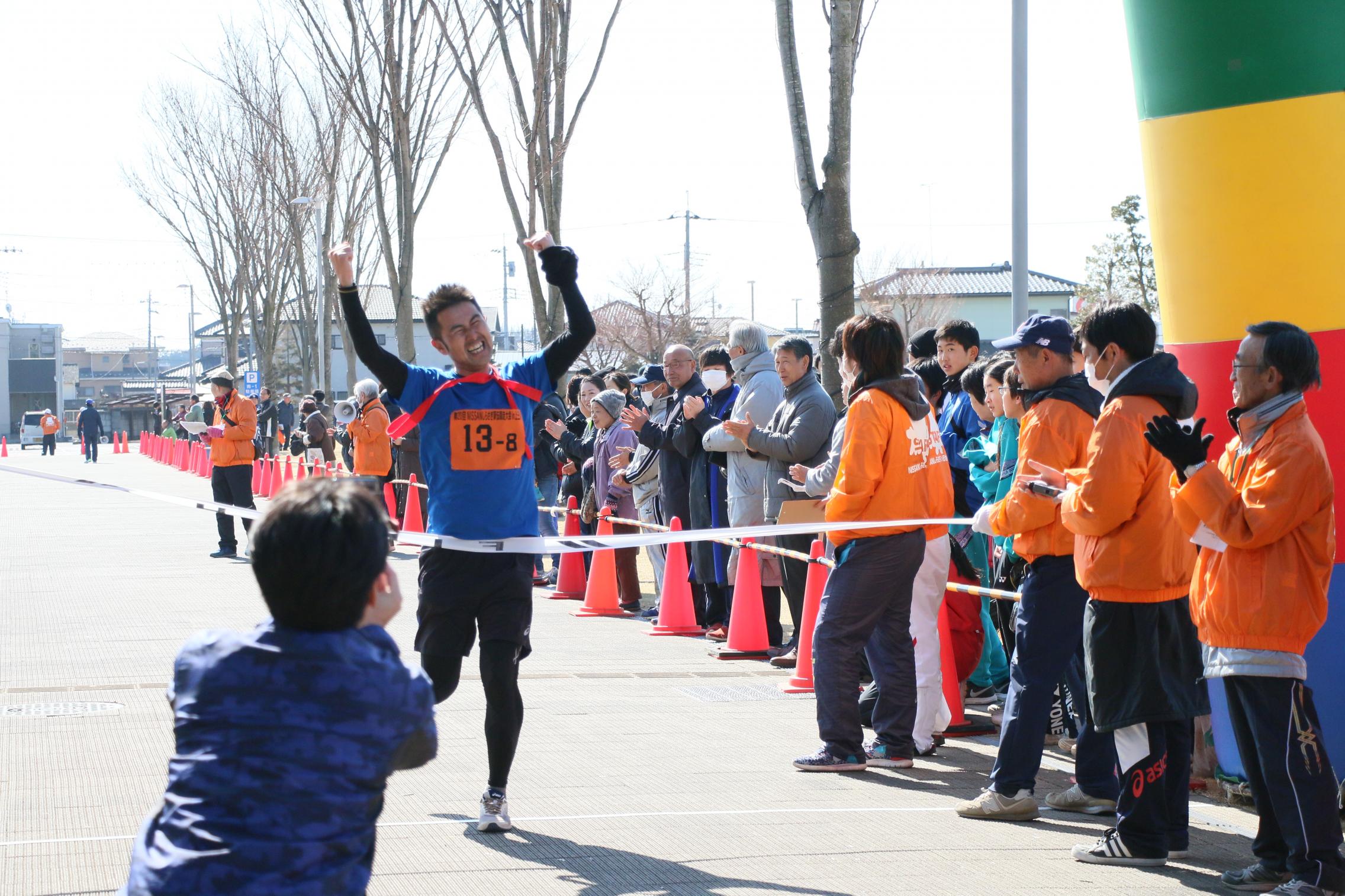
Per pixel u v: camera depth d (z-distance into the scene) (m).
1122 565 4.66
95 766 5.96
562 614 11.74
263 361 47.22
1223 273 5.48
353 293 4.92
